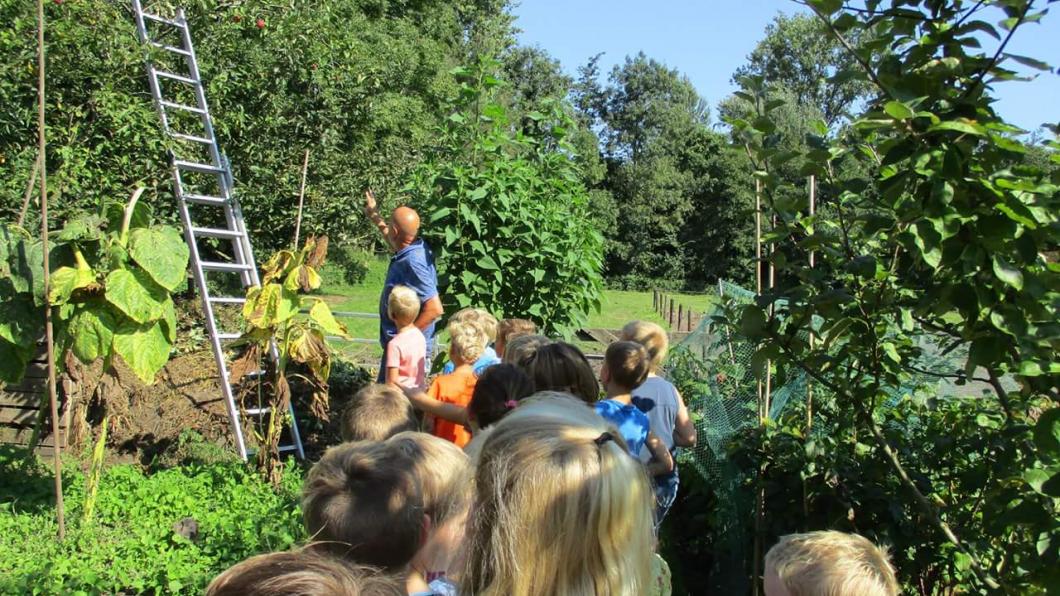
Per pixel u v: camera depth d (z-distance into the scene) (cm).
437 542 221
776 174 350
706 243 5022
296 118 1049
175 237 507
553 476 169
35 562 450
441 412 481
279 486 595
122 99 816
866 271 305
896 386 361
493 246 696
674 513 552
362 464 220
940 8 299
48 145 821
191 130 930
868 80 318
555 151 772
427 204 711
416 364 558
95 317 495
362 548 207
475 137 736
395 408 382
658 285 4956
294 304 592
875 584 211
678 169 5434
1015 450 335
